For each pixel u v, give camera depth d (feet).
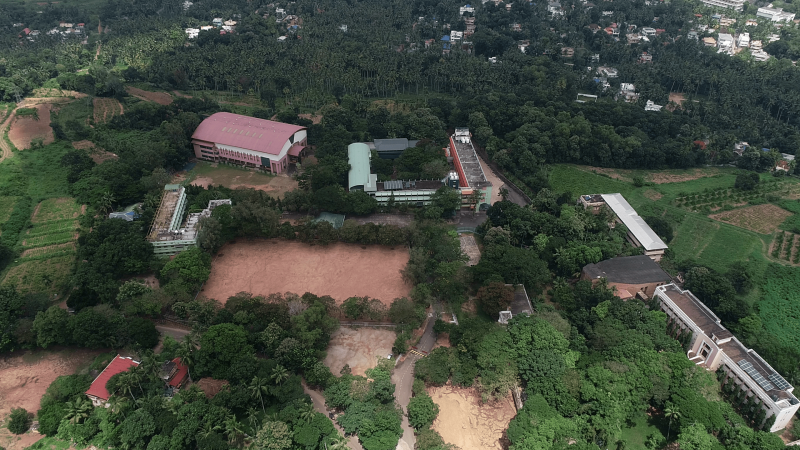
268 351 644.69
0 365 654.12
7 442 562.66
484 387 613.52
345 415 581.12
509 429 558.15
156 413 562.66
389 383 607.37
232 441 547.08
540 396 590.96
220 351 622.95
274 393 590.96
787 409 566.36
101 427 564.71
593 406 581.12
